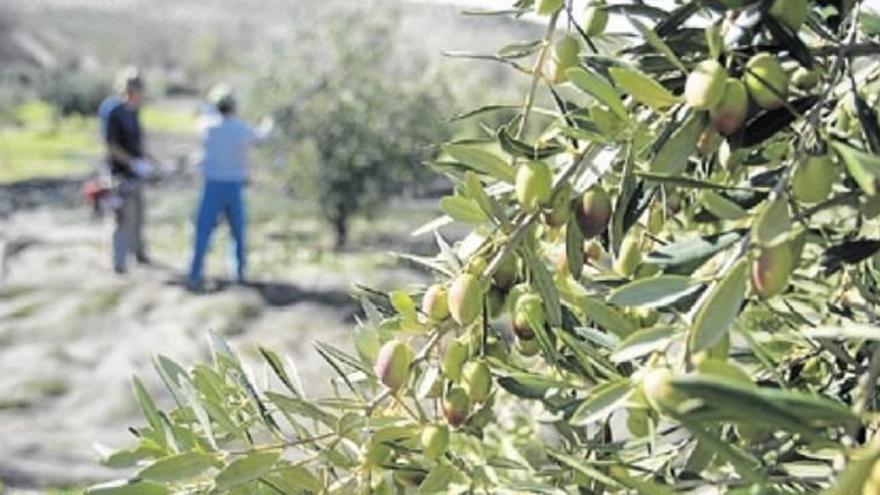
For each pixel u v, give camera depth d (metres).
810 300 1.39
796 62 1.05
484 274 1.16
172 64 42.88
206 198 14.01
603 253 1.41
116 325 11.63
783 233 0.89
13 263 14.91
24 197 21.45
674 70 1.13
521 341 1.23
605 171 1.12
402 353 1.19
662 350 0.90
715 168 1.30
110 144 14.71
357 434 1.23
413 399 1.21
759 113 1.00
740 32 1.01
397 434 1.20
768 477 1.00
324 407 1.31
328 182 17.14
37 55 41.91
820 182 0.93
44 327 11.39
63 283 13.62
